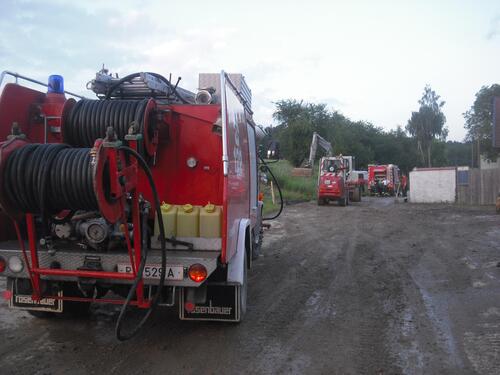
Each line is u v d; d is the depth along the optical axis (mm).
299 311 6672
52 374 4492
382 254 11289
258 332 5762
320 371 4707
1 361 4773
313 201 32344
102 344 5270
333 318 6371
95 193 4039
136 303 4879
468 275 8961
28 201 4352
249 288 7977
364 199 38375
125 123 5207
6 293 5469
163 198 5930
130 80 6195
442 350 5266
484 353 5180
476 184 29141
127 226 4566
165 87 6582
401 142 89750
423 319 6352
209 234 5184
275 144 9227
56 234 5051
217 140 5898
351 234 14867
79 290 5715
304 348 5293
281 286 8133
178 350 5164
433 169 30734
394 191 44375
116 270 4816
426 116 88938
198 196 5918
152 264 4828
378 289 7949
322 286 8148
